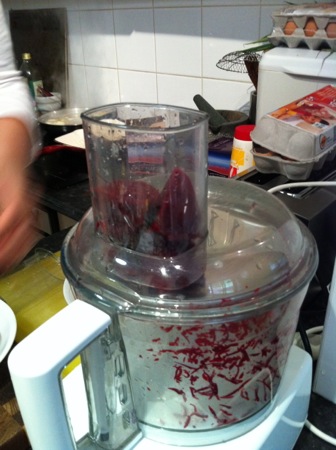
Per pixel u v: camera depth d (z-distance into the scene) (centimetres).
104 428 37
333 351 47
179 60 106
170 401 36
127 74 121
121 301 32
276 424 40
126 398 37
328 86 64
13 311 57
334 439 46
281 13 68
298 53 66
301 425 46
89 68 131
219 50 97
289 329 37
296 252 36
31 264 67
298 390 43
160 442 39
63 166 99
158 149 32
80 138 105
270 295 32
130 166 33
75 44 132
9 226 52
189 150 32
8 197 55
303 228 41
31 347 28
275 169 60
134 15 110
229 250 35
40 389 28
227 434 38
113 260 34
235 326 32
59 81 143
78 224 41
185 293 32
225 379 35
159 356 34
